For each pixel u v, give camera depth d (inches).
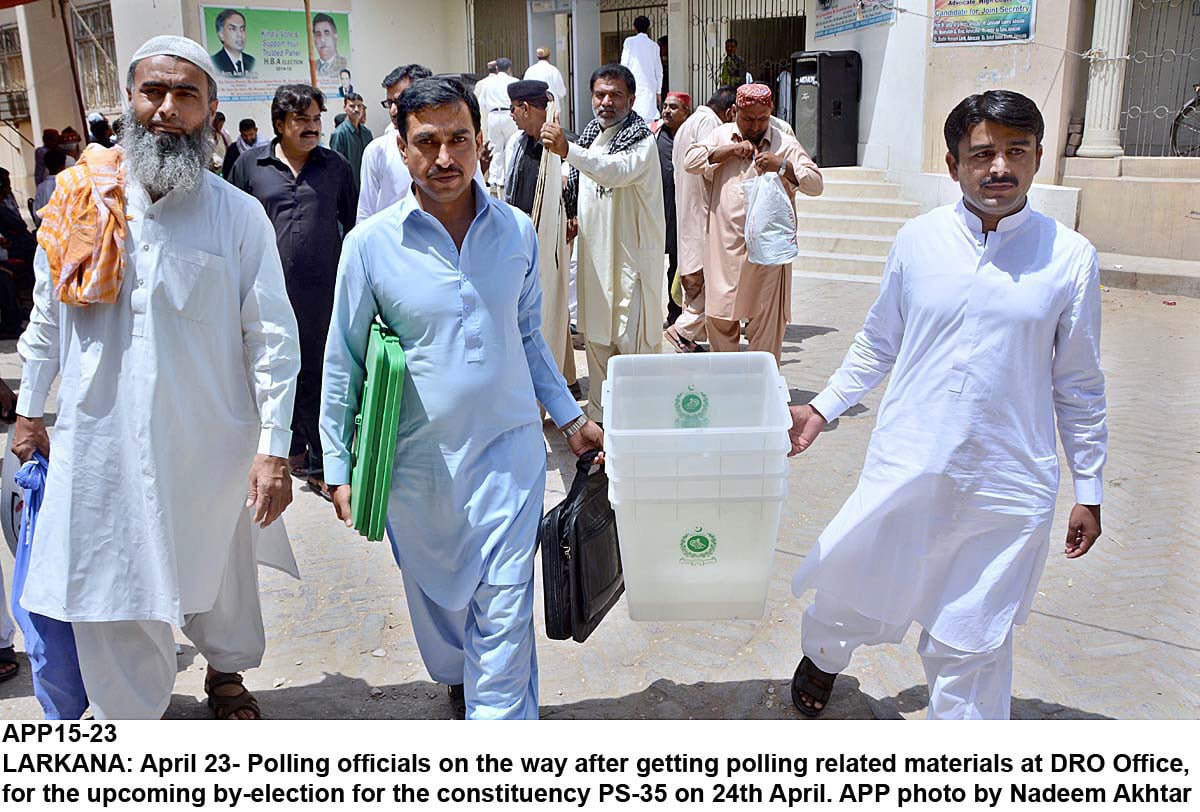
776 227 227.1
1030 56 425.1
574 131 720.3
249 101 666.8
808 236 455.8
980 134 101.4
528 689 116.6
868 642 126.3
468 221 111.1
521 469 113.3
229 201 117.0
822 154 508.7
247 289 118.2
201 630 129.0
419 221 108.0
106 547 114.2
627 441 107.1
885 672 144.3
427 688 143.2
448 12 781.9
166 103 110.0
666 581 114.3
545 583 114.0
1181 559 176.2
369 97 746.8
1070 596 164.2
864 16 503.2
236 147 486.0
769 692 140.3
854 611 124.8
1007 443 106.9
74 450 113.0
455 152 105.3
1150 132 450.6
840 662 129.0
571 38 709.9
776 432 106.5
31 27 709.9
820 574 123.1
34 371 119.0
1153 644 149.6
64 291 110.0
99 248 109.3
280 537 141.6
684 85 652.1
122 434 113.0
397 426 108.8
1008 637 112.3
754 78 639.1
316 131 213.2
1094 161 424.8
